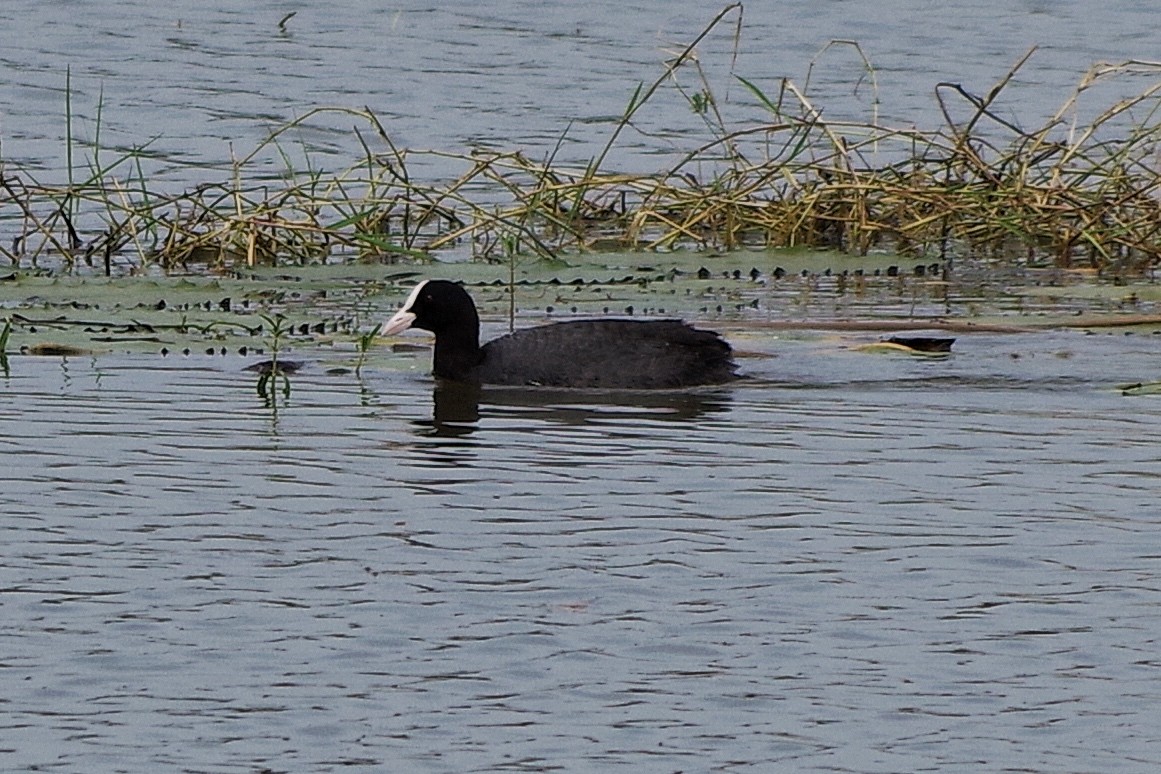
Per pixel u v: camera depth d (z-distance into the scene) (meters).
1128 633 10.72
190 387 16.12
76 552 11.80
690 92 29.33
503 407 15.73
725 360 16.73
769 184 24.11
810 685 10.05
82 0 34.25
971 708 9.80
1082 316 18.92
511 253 19.28
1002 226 22.67
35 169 25.09
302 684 9.98
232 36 32.38
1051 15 33.81
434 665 10.21
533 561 11.73
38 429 14.63
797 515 12.68
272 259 21.83
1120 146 25.72
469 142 26.58
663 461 13.98
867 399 15.87
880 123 27.38
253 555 11.80
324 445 14.37
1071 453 14.19
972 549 12.02
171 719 9.59
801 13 33.94
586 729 9.54
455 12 34.12
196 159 25.86
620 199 24.52
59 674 10.05
